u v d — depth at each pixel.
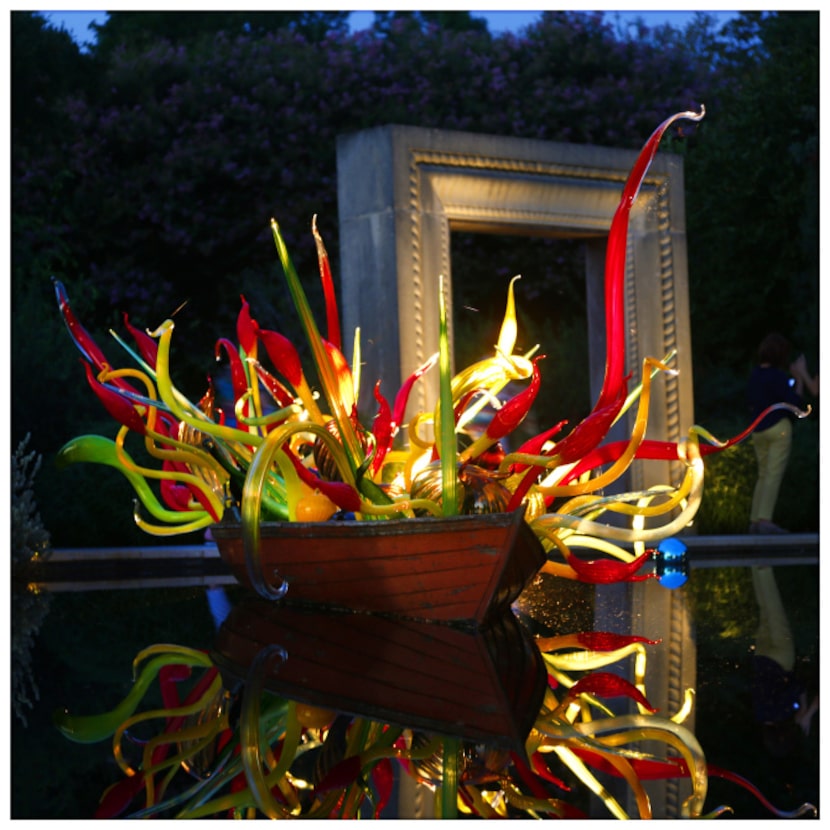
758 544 10.17
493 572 4.09
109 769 2.56
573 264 16.52
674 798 2.27
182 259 15.44
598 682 3.44
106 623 5.18
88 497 9.89
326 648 3.89
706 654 4.04
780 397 10.47
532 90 16.55
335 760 2.54
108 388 5.04
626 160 10.84
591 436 4.39
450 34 16.88
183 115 15.60
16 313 11.52
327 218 15.62
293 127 15.51
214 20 20.19
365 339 9.36
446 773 2.43
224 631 4.62
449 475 4.28
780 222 15.73
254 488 4.26
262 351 14.12
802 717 2.96
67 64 15.48
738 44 18.36
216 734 2.82
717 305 15.88
